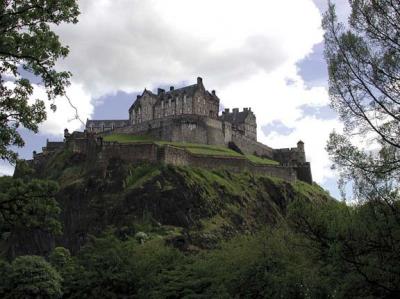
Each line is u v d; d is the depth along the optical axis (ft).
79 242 435.12
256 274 172.24
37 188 107.34
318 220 117.91
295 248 173.27
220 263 201.26
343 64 104.27
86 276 208.64
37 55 97.91
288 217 127.44
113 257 212.84
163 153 485.97
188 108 652.48
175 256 234.38
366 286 100.48
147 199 441.68
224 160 540.93
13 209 106.32
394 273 95.91
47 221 110.52
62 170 529.86
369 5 102.94
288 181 594.24
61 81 99.96
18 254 426.51
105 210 444.55
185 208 441.68
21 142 100.83
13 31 98.27
